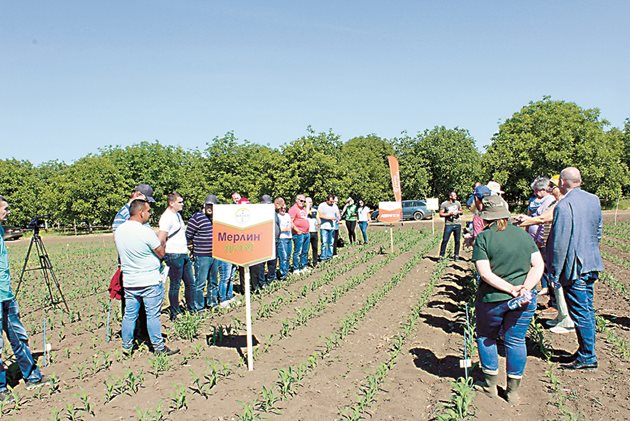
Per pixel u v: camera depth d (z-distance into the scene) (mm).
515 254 5391
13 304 6066
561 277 6336
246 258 6566
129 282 7168
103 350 7742
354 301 10875
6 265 5992
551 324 8219
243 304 10656
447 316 9289
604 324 7965
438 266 14508
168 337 8258
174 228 9016
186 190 53562
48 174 68688
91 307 11172
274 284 12352
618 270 13500
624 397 5586
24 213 53375
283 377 5832
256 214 6555
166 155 53188
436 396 5785
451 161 59438
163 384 6191
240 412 5363
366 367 6762
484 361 5648
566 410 5258
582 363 6367
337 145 59219
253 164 54000
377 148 72062
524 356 5438
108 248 29094
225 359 7121
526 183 47344
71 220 48750
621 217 36375
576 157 46406
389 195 61312
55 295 12906
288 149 45938
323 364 6883
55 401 5793
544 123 47188
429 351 7383
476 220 9641
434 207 26609
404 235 26438
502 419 5137
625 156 63781
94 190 46875
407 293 11484
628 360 6645
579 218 6195
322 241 17375
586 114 48188
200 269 9859
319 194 45000
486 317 5520
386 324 8930
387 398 5730
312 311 9641
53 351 7785
